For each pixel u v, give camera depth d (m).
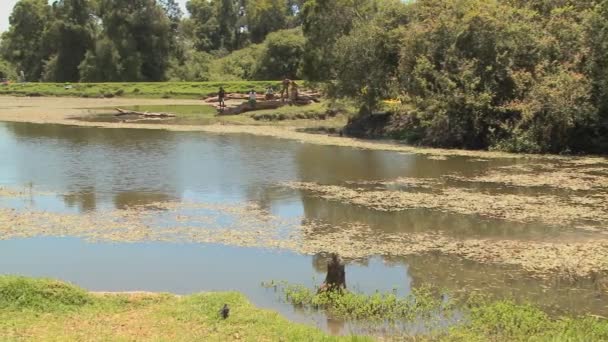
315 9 32.84
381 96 29.64
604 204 14.48
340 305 8.14
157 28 76.75
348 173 18.56
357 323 7.74
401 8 29.47
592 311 8.32
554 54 24.98
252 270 9.84
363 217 13.27
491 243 11.45
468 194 15.58
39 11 83.25
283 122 35.06
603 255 10.72
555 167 19.86
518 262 10.37
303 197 15.11
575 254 10.79
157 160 20.64
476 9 25.56
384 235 11.93
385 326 7.64
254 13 95.38
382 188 16.31
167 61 77.50
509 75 24.45
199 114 39.41
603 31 23.27
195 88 59.50
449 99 24.64
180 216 13.08
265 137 27.97
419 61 26.03
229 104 44.69
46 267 9.86
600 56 23.23
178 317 7.28
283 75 67.25
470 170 19.25
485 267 10.12
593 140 23.25
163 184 16.44
